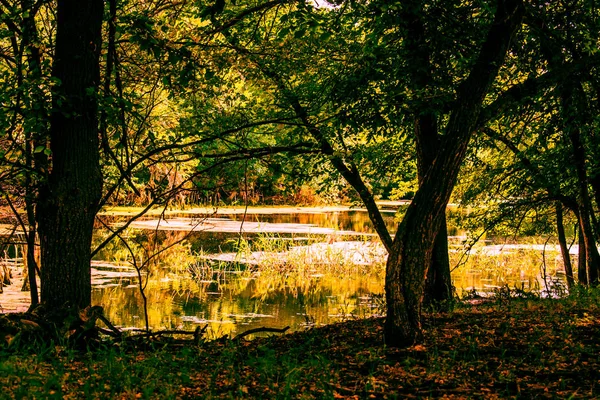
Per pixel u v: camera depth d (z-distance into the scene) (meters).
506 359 6.57
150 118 10.31
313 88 11.09
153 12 9.66
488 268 22.97
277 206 53.44
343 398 5.26
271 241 27.06
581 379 5.80
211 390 5.27
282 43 10.71
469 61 9.83
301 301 16.02
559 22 10.98
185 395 5.21
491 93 11.89
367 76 9.83
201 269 21.08
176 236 28.73
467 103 7.10
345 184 14.53
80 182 7.70
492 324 8.62
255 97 12.33
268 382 5.60
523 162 13.58
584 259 16.72
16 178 8.30
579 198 14.24
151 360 5.95
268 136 12.79
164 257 22.64
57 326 7.14
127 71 9.70
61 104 7.18
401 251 7.29
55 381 4.71
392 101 9.62
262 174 10.30
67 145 7.68
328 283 18.94
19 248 24.66
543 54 11.27
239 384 5.33
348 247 26.33
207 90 10.26
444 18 9.83
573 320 8.42
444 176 7.14
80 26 7.67
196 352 7.25
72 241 7.66
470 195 15.50
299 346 7.63
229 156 10.26
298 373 5.73
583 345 7.04
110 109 7.36
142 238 26.72
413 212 7.26
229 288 17.81
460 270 22.23
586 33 9.80
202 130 10.04
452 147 7.11
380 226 12.63
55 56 7.72
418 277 7.31
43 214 7.67
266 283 18.78
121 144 8.16
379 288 18.17
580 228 15.27
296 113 11.52
